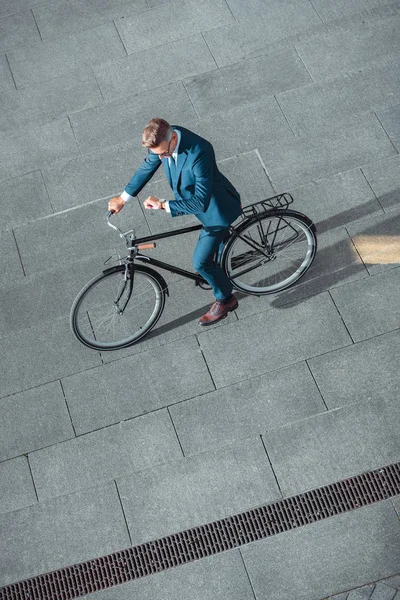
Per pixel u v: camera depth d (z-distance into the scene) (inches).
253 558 167.9
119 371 194.5
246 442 181.9
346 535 168.1
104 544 173.9
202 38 253.8
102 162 230.4
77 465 184.1
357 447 178.4
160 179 222.2
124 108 241.3
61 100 246.5
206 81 243.4
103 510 177.8
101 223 217.9
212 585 166.2
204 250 173.2
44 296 207.5
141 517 175.9
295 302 198.8
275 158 223.6
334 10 254.7
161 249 210.7
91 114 241.6
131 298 199.5
